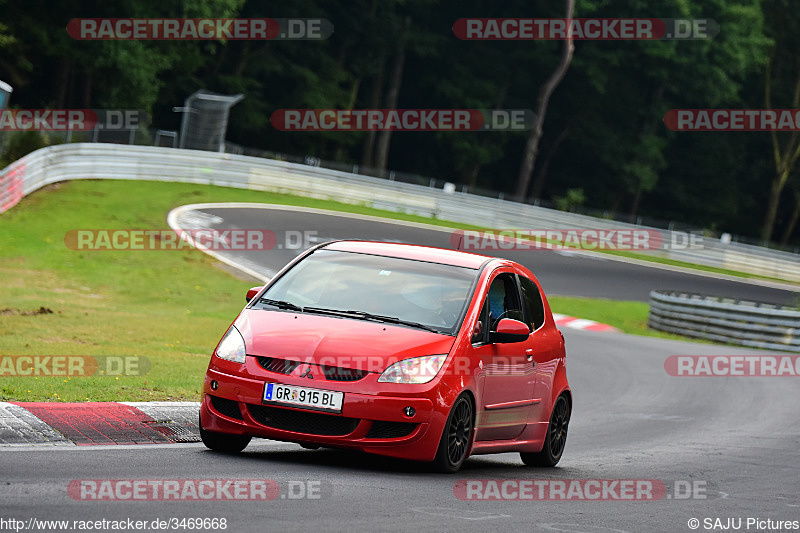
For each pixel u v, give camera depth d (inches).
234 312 3112.7
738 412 2153.1
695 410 2150.6
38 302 2733.8
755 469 1393.9
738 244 6904.5
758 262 6943.9
